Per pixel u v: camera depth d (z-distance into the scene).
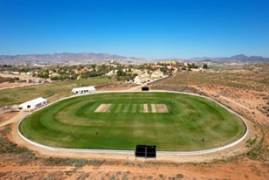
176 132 55.25
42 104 85.62
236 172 36.28
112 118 66.25
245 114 70.25
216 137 52.25
